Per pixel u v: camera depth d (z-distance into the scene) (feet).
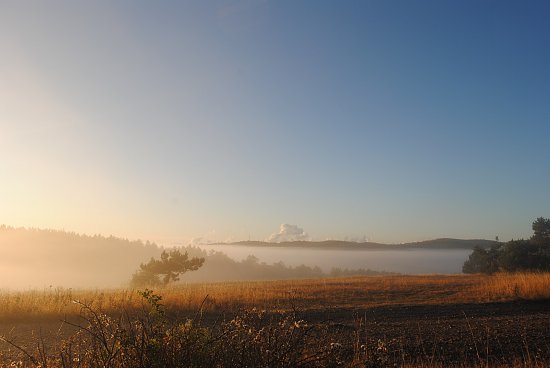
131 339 14.15
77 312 50.08
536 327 40.47
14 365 15.11
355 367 14.84
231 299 67.00
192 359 13.67
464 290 83.92
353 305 62.13
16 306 51.31
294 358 13.73
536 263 139.23
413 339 34.19
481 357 28.60
